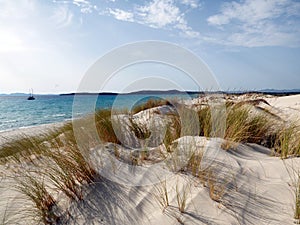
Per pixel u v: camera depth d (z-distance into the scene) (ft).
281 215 5.45
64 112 71.56
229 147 9.65
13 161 12.58
